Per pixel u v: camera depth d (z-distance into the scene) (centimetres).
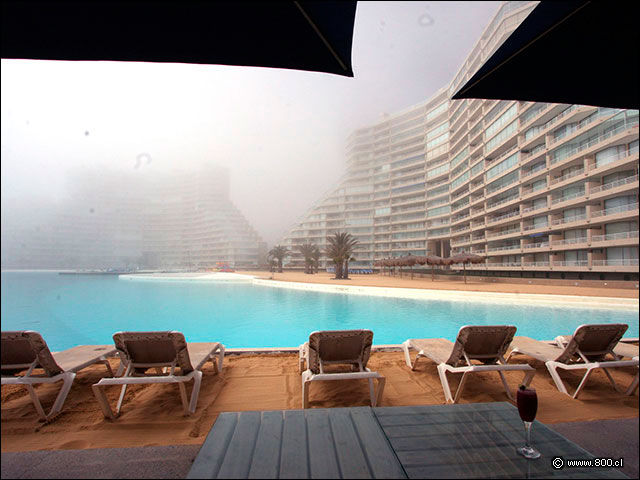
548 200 2717
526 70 211
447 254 6119
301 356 349
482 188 4075
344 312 1121
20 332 247
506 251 3369
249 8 150
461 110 4916
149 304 1498
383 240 6538
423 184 6244
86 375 347
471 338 291
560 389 300
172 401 277
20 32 156
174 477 155
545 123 2888
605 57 204
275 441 132
